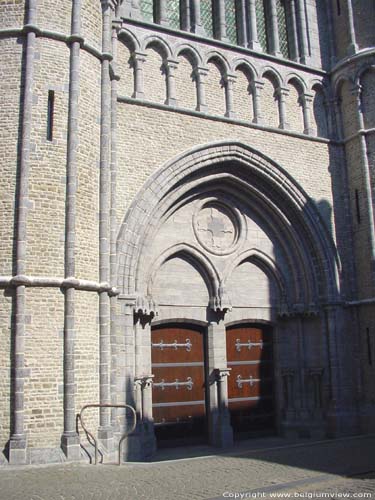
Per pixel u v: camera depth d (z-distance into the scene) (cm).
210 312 1986
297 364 2091
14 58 1495
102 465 1352
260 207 2120
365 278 2095
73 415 1370
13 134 1453
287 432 2025
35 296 1387
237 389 2033
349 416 2006
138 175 1808
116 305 1625
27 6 1520
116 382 1597
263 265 2125
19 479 1183
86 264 1494
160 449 1845
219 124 1994
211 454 1744
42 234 1422
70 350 1391
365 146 2147
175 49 1978
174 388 1917
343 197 2198
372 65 2155
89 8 1631
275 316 2119
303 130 2195
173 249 1933
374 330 2025
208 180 1983
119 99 1814
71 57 1545
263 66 2142
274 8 2245
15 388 1323
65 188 1473
